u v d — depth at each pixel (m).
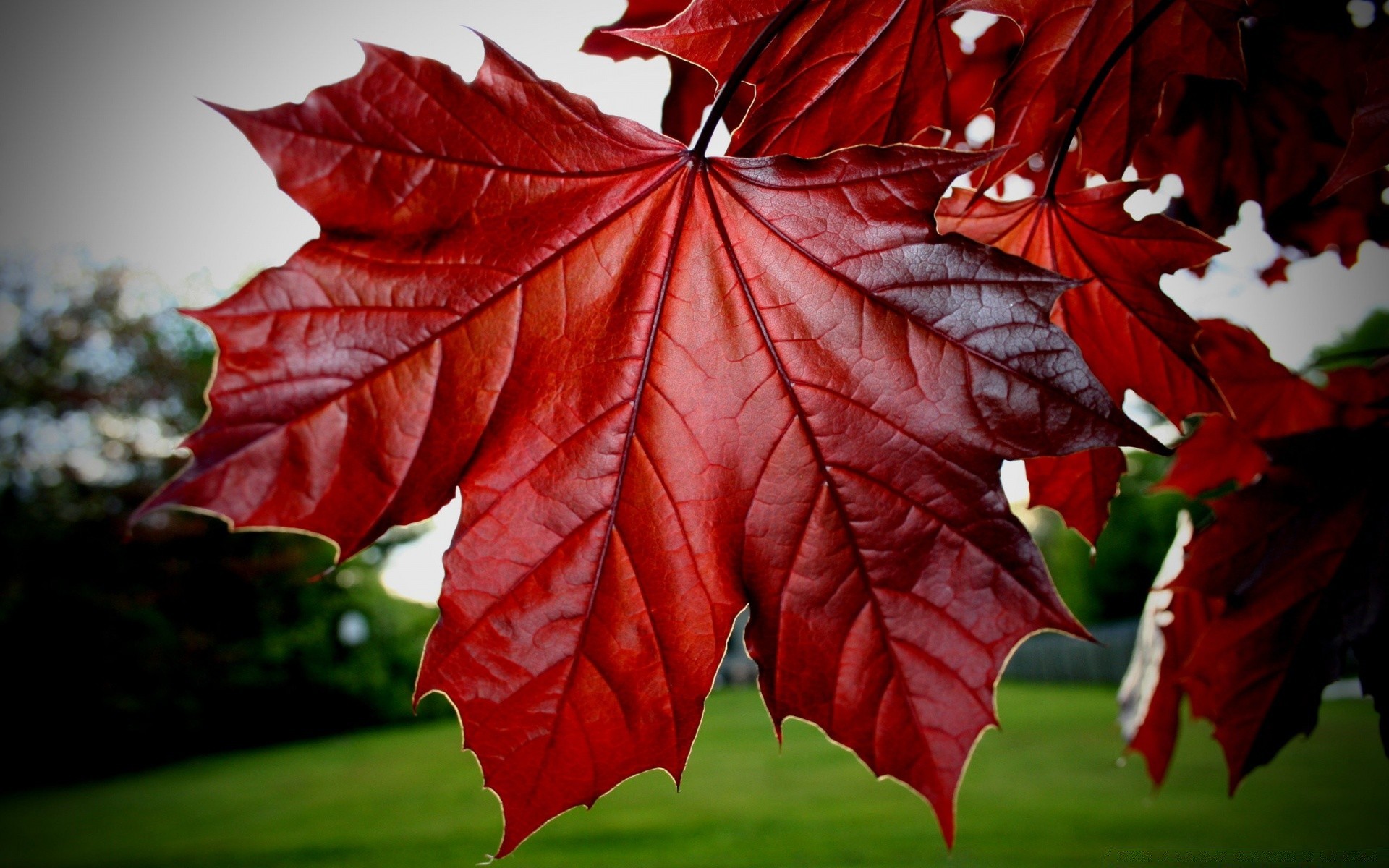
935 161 0.15
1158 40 0.16
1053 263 0.18
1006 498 0.15
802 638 0.16
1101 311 0.19
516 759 0.16
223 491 0.13
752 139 0.17
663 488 0.16
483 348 0.15
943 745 0.16
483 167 0.14
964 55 0.19
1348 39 0.18
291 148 0.14
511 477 0.15
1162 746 0.26
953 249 0.15
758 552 0.16
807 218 0.16
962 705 0.16
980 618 0.15
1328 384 0.23
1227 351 0.23
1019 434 0.15
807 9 0.15
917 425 0.16
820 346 0.16
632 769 0.16
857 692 0.16
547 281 0.15
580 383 0.16
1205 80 0.19
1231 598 0.20
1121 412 0.15
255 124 0.13
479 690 0.15
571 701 0.16
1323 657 0.19
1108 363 0.20
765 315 0.16
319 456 0.14
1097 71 0.16
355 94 0.14
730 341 0.16
